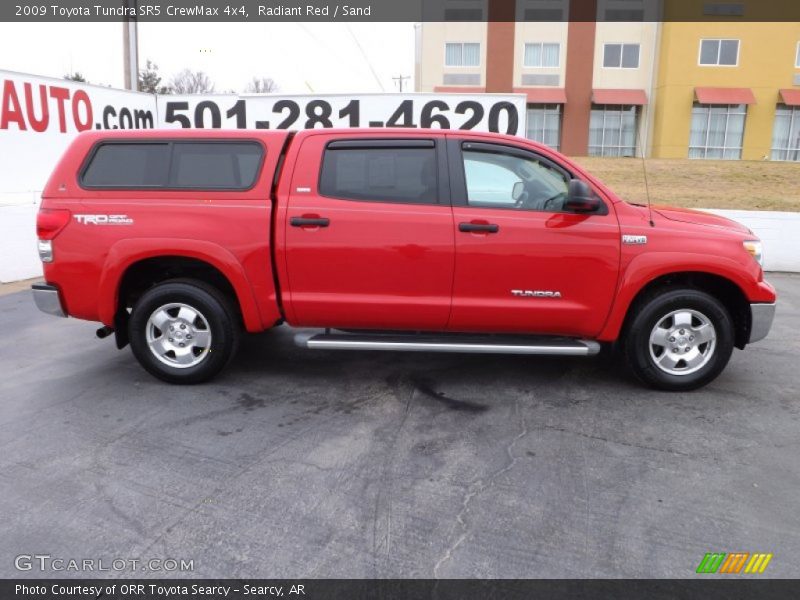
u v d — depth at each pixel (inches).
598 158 971.9
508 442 146.9
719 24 1161.4
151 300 176.7
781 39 1159.6
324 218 168.9
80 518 114.8
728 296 180.5
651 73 1230.9
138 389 180.5
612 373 195.0
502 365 202.8
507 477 130.5
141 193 174.1
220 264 171.2
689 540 109.1
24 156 403.2
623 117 1249.4
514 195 173.5
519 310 170.7
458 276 169.3
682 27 1165.1
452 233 167.5
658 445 145.4
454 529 112.1
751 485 127.4
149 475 130.6
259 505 119.4
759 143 1203.2
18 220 353.1
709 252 167.9
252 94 482.6
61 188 175.9
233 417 160.6
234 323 180.1
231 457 138.6
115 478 129.3
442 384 185.3
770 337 237.9
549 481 128.8
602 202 170.1
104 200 174.1
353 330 185.2
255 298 174.1
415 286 170.9
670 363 175.6
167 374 181.0
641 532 111.3
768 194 651.5
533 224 167.5
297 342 175.8
